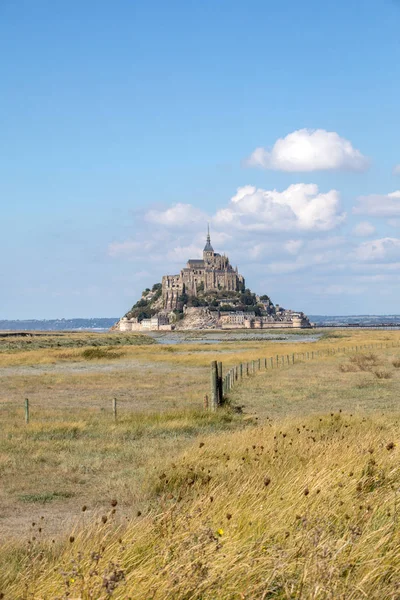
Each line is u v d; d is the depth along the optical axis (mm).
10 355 85562
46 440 22781
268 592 6492
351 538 7148
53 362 78750
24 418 28656
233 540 7457
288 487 9945
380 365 58125
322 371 53562
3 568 8211
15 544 9820
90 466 17844
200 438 20422
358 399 34156
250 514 8414
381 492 9438
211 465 14852
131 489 14281
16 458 19156
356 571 6723
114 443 21578
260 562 6668
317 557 6484
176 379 52594
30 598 6512
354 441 14961
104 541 8312
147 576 6547
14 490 15250
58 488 15398
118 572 6309
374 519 8133
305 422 21391
